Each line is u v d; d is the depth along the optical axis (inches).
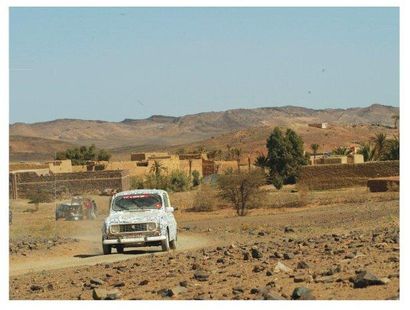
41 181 4163.4
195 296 545.0
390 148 4746.6
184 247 1227.9
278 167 4965.6
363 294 494.0
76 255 1173.1
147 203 1119.6
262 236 1475.1
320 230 1489.9
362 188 3794.3
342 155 5128.0
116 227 1084.5
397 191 3297.2
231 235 1581.0
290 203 3127.5
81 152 7081.7
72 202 2829.7
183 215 3009.4
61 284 721.0
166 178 4367.6
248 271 674.8
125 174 4473.4
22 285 736.3
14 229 2014.0
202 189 3302.2
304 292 496.1
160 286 621.9
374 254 709.3
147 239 1074.1
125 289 626.8
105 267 866.1
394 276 544.1
